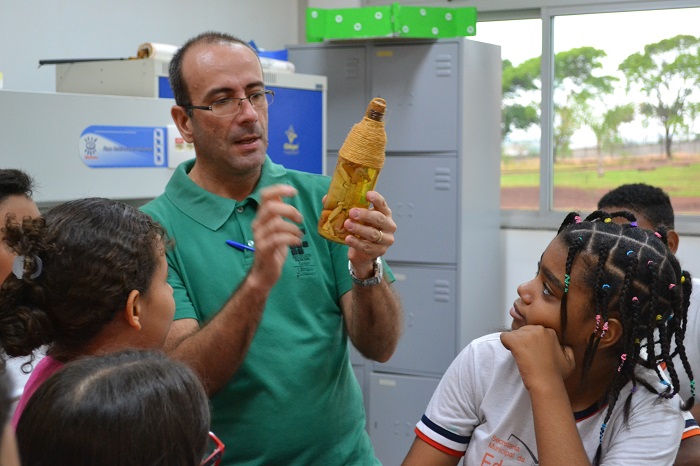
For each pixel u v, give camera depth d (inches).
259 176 68.1
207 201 65.6
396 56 150.1
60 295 47.7
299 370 64.2
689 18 153.1
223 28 164.7
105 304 48.1
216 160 65.4
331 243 68.3
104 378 38.1
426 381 150.1
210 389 58.5
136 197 97.8
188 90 65.7
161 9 150.6
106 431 36.4
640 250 51.1
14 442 24.2
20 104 85.2
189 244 64.7
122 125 95.3
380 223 56.7
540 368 51.0
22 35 126.5
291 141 130.6
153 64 106.1
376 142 54.3
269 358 63.2
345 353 69.2
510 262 169.0
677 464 53.1
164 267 52.9
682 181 156.7
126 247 49.1
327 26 148.9
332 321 67.6
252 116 64.4
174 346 59.2
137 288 49.5
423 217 150.7
